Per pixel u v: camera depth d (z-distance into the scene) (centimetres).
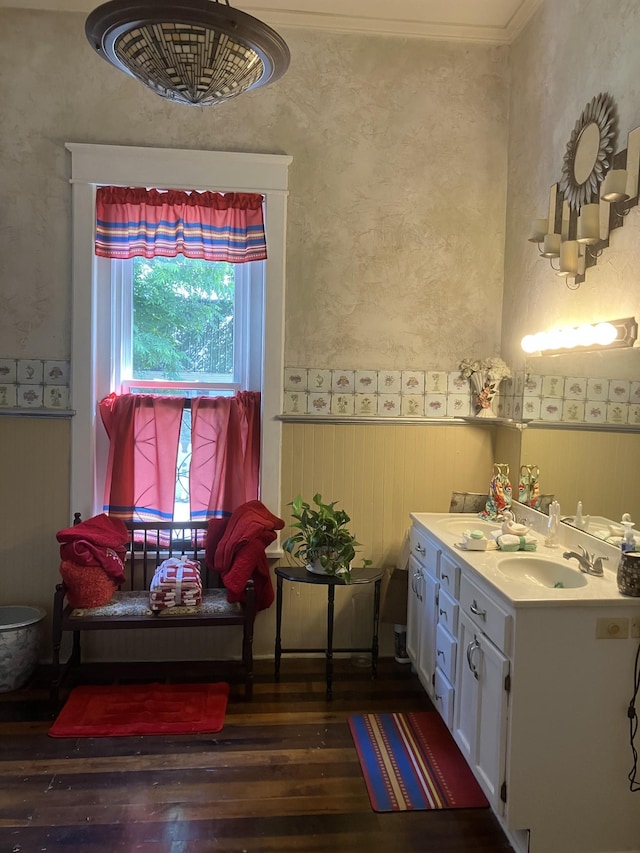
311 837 209
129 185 311
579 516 249
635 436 215
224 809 220
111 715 276
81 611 287
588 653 195
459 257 334
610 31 238
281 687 307
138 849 201
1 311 310
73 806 220
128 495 320
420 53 326
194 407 327
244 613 292
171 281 332
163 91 188
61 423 316
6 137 306
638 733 199
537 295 298
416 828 214
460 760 251
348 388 330
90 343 314
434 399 336
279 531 332
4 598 318
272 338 323
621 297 230
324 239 325
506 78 333
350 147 324
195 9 158
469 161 332
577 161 260
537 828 197
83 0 302
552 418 273
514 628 191
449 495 338
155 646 328
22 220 309
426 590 287
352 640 338
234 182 316
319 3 303
